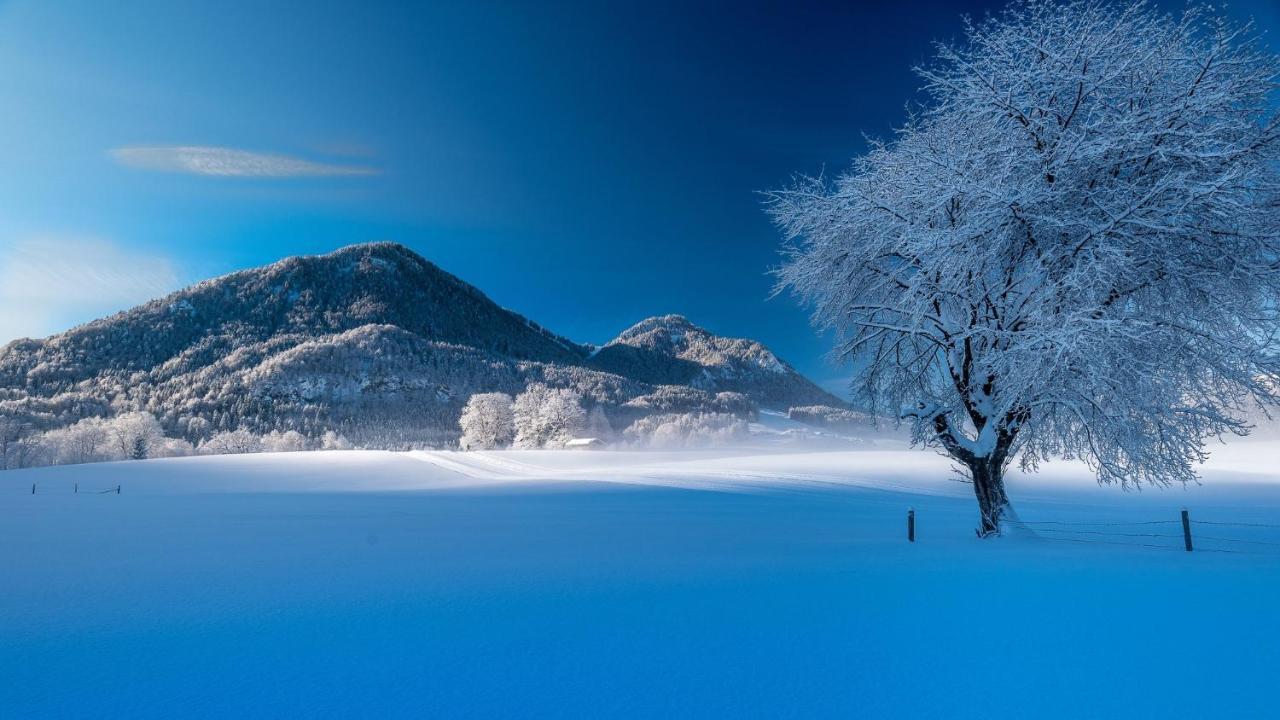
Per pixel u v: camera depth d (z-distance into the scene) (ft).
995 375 46.91
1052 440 48.34
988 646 19.30
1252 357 39.91
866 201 48.55
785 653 19.08
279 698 16.21
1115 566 33.53
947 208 46.16
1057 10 44.11
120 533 57.93
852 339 57.67
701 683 16.85
